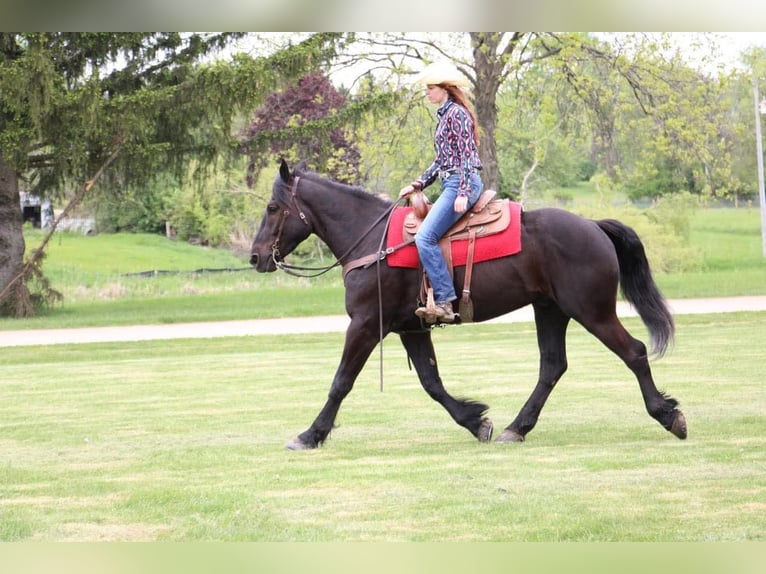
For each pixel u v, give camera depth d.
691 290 27.73
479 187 8.12
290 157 30.69
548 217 8.04
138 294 33.41
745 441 7.98
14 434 9.38
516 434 8.39
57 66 26.59
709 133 30.58
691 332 17.73
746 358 13.72
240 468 7.53
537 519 5.83
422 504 6.23
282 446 8.48
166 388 12.63
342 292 31.56
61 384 13.34
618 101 30.50
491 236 8.02
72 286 34.31
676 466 7.09
